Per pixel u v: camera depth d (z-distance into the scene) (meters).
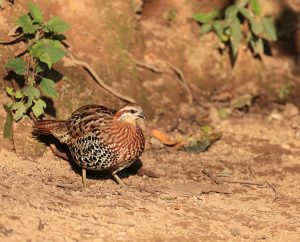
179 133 14.79
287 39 17.33
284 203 12.12
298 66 17.12
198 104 15.82
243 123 15.51
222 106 16.02
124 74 14.73
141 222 10.38
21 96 12.45
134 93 14.72
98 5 14.65
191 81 16.12
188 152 14.00
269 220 11.24
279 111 16.31
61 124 12.27
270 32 16.20
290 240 10.45
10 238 9.07
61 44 13.88
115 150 11.71
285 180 13.18
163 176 12.77
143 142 12.07
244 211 11.55
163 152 13.88
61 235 9.42
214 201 11.87
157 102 15.23
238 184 12.80
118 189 11.84
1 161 11.95
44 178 11.75
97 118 11.92
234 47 16.05
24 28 12.55
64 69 13.64
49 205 10.43
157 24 16.31
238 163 13.66
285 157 13.99
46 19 13.80
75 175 12.29
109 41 14.66
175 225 10.48
